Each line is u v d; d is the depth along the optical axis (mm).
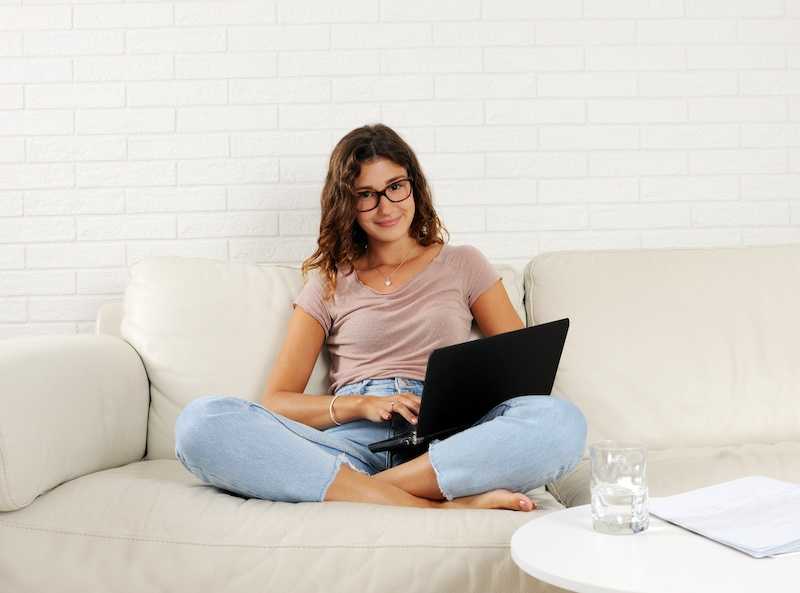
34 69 2711
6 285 2717
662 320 2311
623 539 1241
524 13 2727
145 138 2719
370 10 2719
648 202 2744
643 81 2734
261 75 2721
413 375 2104
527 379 1848
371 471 1948
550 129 2736
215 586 1548
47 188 2719
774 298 2338
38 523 1668
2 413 1670
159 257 2416
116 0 2711
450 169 2732
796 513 1266
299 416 2047
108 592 1591
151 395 2258
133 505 1657
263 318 2311
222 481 1680
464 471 1655
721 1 2734
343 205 2209
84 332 2727
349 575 1505
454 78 2729
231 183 2729
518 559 1175
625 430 2209
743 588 1037
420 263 2244
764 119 2746
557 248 2740
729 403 2225
